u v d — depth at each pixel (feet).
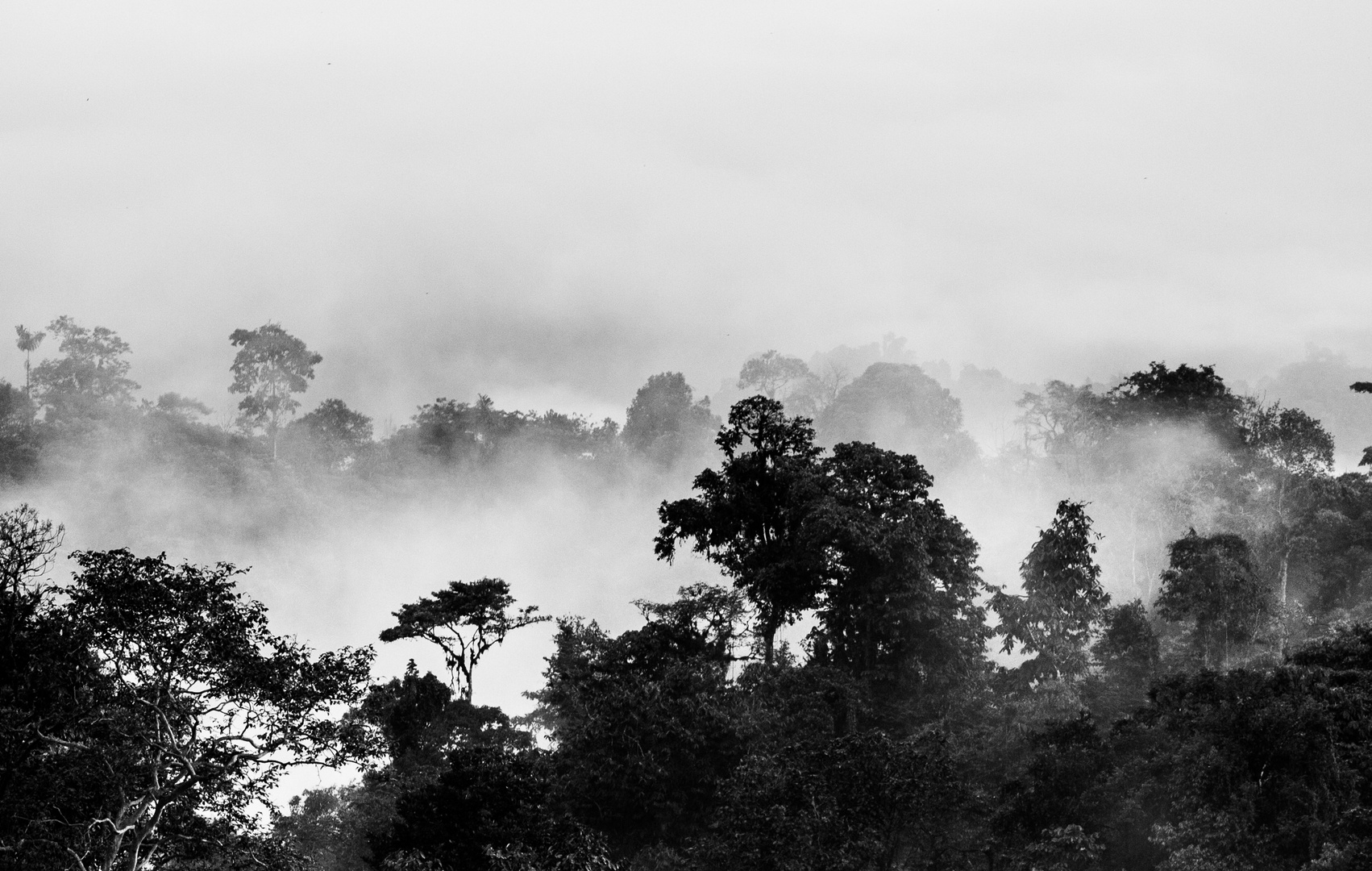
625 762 208.95
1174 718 180.96
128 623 133.08
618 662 236.22
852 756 187.01
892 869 181.78
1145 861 171.42
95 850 130.52
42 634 132.98
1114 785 178.70
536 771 198.80
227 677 136.26
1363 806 160.86
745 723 216.33
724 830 187.52
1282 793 160.56
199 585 137.39
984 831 185.16
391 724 231.50
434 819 174.50
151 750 132.98
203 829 135.95
